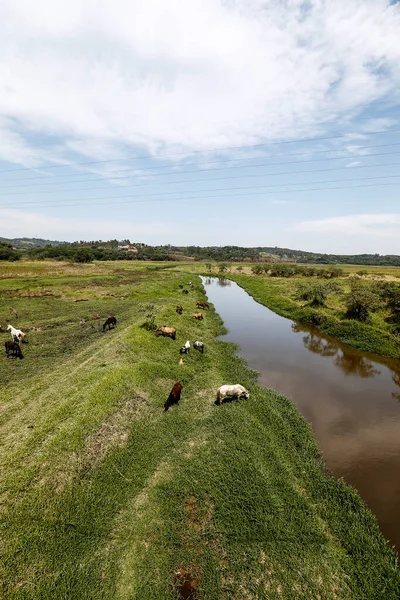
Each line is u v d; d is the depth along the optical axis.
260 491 9.20
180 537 7.98
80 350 20.56
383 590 6.86
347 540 8.10
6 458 9.84
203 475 9.88
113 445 10.80
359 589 6.90
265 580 6.99
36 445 10.33
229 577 7.09
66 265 96.69
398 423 14.43
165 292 46.53
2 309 33.78
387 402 16.48
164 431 12.23
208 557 7.47
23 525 7.69
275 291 54.12
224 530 8.07
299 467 10.78
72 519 8.09
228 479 9.64
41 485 8.79
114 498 8.94
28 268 80.62
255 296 52.78
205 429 12.44
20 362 18.67
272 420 13.31
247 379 18.08
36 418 12.00
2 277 62.03
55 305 36.38
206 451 11.04
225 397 15.16
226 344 24.92
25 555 7.12
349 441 12.98
